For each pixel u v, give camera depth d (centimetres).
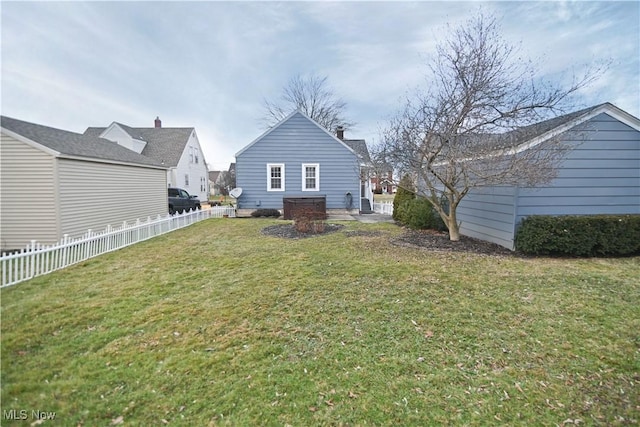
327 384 242
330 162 1481
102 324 335
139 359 271
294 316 358
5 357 270
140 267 565
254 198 1462
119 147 1241
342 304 391
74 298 409
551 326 332
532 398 225
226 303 396
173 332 320
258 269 545
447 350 289
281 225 1102
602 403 220
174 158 2398
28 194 753
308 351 287
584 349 288
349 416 209
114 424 200
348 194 1490
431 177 877
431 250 676
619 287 446
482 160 623
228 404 219
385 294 422
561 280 477
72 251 586
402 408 216
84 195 864
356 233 927
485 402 222
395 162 738
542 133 654
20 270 482
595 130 673
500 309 374
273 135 1452
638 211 698
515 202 675
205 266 570
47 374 248
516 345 296
